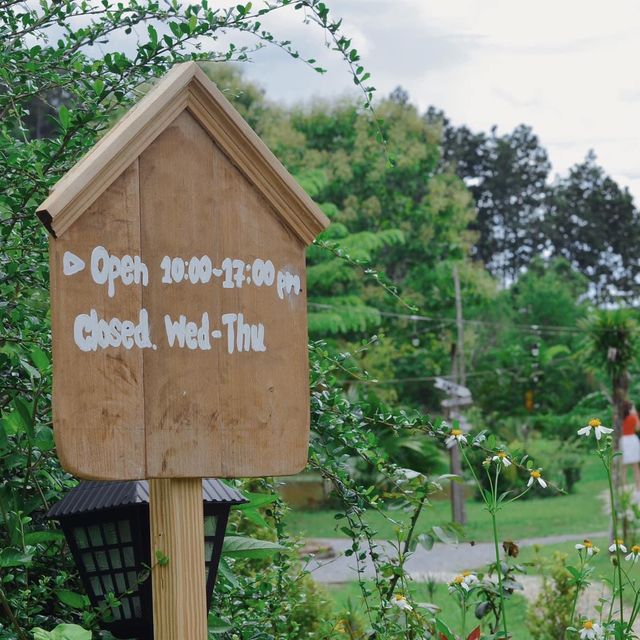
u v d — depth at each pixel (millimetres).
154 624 2297
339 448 3289
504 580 3967
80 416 2123
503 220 65062
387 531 9039
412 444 21469
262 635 3320
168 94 2248
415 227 31312
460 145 64688
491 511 3518
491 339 37219
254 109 29172
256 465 2330
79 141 3023
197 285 2287
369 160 29953
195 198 2299
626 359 16469
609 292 64375
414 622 3514
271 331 2373
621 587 3648
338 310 23859
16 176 3127
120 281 2195
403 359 31156
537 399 31078
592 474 28422
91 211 2168
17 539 2613
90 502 2541
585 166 66312
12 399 3033
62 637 2156
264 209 2381
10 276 2957
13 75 3156
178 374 2252
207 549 2617
